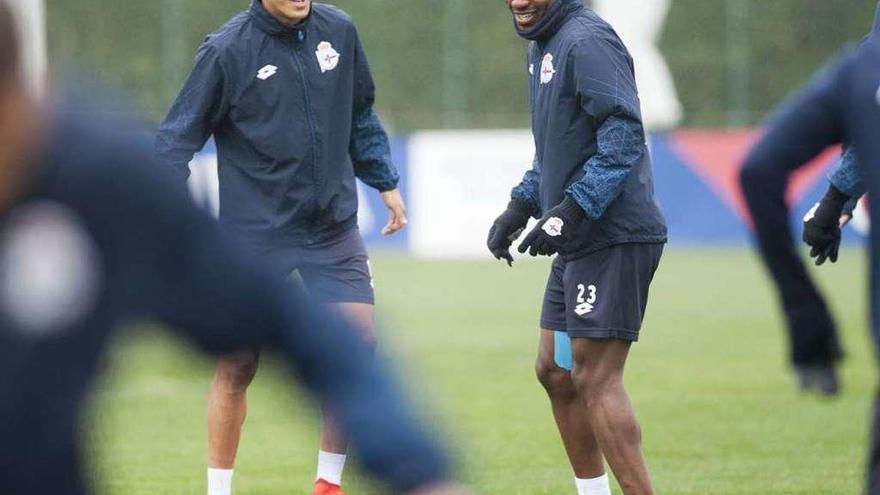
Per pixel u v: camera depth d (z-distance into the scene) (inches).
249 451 1182.9
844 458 1129.4
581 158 776.9
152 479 1051.9
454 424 1273.4
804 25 3782.0
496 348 1788.9
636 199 773.9
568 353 815.7
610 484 1039.6
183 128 894.4
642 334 1934.1
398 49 3732.8
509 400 1417.3
